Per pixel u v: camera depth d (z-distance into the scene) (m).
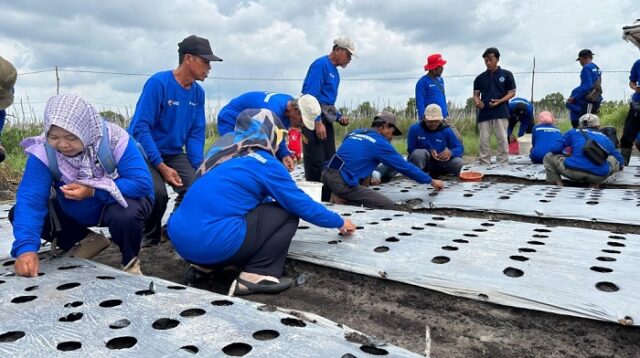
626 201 4.88
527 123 10.16
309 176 5.75
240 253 2.81
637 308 2.36
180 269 3.51
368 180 6.16
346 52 5.57
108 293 2.47
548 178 6.44
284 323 2.19
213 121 14.91
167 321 2.18
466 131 15.07
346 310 2.77
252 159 2.81
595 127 6.37
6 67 3.31
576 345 2.32
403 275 2.91
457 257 3.08
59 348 1.93
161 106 3.80
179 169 4.07
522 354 2.29
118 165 2.83
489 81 7.60
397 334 2.51
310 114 4.08
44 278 2.69
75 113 2.46
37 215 2.71
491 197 5.31
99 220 2.99
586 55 9.38
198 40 3.77
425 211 5.18
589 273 2.74
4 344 1.93
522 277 2.73
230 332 2.04
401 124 15.77
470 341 2.41
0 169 7.20
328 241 3.52
